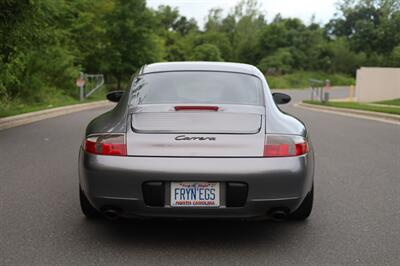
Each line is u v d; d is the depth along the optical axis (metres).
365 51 43.34
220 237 4.41
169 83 4.68
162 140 3.94
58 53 25.88
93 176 3.97
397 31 38.72
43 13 13.38
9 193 5.88
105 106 25.30
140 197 3.89
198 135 3.96
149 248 4.11
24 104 20.81
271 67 77.50
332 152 9.19
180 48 74.12
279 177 3.89
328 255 3.98
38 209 5.22
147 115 4.18
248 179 3.86
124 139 3.98
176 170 3.84
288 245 4.22
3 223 4.73
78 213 5.09
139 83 4.73
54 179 6.65
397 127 13.99
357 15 43.91
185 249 4.10
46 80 26.03
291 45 84.00
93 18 33.06
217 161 3.87
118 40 35.78
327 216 5.07
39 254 3.95
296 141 4.04
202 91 4.57
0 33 12.26
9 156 8.39
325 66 80.56
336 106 24.39
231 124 4.08
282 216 4.05
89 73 35.91
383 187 6.36
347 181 6.71
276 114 4.38
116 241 4.27
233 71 4.90
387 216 5.07
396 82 29.97
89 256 3.92
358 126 14.26
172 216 3.93
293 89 62.44
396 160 8.35
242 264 3.78
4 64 14.66
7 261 3.79
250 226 4.73
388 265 3.78
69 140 10.43
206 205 3.88
